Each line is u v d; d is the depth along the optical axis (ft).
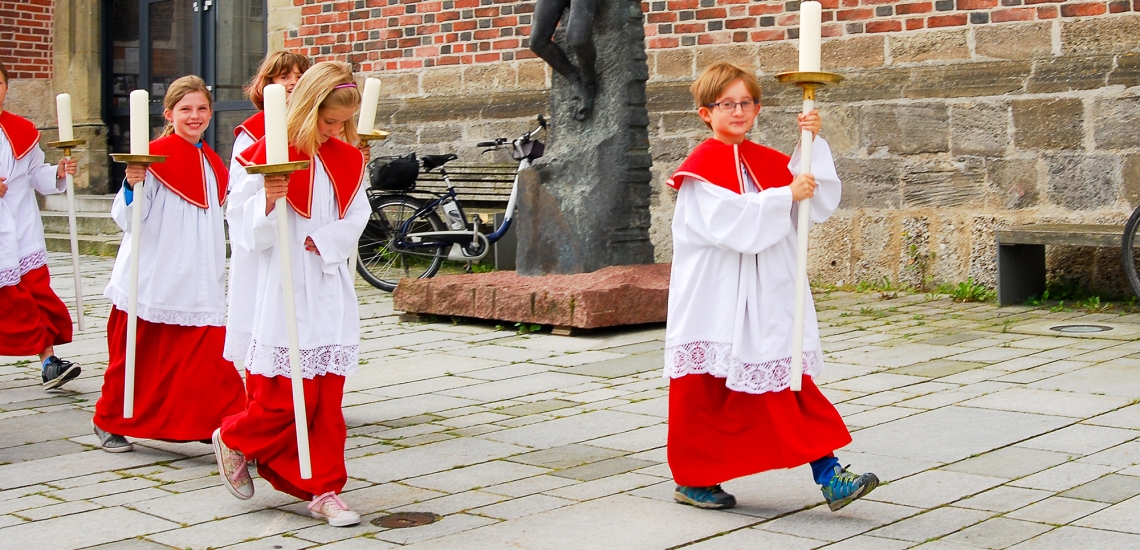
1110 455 14.20
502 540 11.69
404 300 26.96
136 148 14.67
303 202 12.39
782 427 12.03
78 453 15.69
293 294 12.01
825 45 30.60
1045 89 27.78
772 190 11.90
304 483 12.32
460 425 16.97
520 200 27.07
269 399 12.47
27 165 19.70
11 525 12.44
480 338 24.62
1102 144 27.22
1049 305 27.07
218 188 15.96
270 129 11.52
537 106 35.68
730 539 11.57
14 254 19.34
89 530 12.24
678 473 12.58
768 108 31.30
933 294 29.17
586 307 23.98
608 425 16.75
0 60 49.83
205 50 46.26
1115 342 22.03
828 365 20.59
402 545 11.62
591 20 25.80
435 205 32.22
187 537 11.98
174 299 15.19
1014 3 28.02
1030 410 16.71
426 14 37.76
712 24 32.07
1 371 21.83
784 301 12.25
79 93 49.29
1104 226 26.40
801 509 12.58
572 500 13.08
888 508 12.48
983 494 12.84
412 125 38.22
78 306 19.93
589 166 26.37
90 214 44.98
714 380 12.36
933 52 29.09
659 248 33.40
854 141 30.35
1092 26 27.17
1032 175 28.09
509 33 36.17
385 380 20.45
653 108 33.14
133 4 48.73
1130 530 11.39
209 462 15.21
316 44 40.37
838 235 30.83
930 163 29.37
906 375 19.56
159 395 15.30
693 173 12.17
